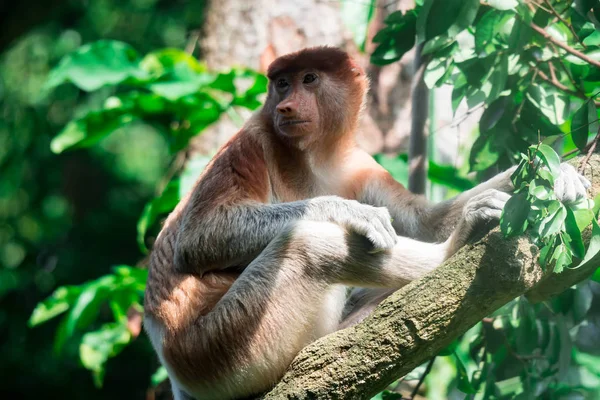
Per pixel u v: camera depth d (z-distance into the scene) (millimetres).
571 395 9188
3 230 29031
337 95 9422
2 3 25594
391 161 11672
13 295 28297
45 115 27281
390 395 8859
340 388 6633
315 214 8141
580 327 10055
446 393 10891
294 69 9367
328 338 6844
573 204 6359
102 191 30000
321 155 9500
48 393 27781
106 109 12219
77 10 28000
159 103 12328
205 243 8469
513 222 6242
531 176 6289
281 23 14359
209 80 12047
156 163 29922
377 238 7637
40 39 28328
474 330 10820
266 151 9156
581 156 6953
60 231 29172
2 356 27625
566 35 8391
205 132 14273
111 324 13383
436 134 12688
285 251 7957
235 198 8617
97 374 12906
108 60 12234
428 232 9031
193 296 8445
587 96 8734
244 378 8023
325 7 14359
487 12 7699
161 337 8461
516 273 6289
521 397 8906
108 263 28859
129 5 28062
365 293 9008
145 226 12312
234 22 14453
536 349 9328
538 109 8445
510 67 7988
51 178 28469
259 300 7938
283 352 7945
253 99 12188
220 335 8031
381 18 13469
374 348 6555
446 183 11203
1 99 27922
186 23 26781
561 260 6121
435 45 7840
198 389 8258
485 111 8570
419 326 6434
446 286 6430
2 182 27766
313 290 7840
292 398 6715
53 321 28203
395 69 14664
